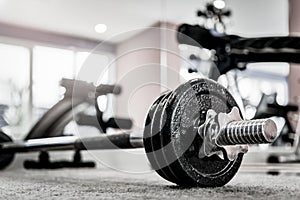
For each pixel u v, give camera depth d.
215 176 1.00
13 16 4.61
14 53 4.66
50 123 2.12
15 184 1.28
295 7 5.09
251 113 2.92
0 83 4.45
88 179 1.56
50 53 4.77
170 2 4.66
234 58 2.17
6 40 4.62
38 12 4.57
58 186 1.18
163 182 1.34
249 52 2.12
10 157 2.32
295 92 4.79
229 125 0.92
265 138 0.85
